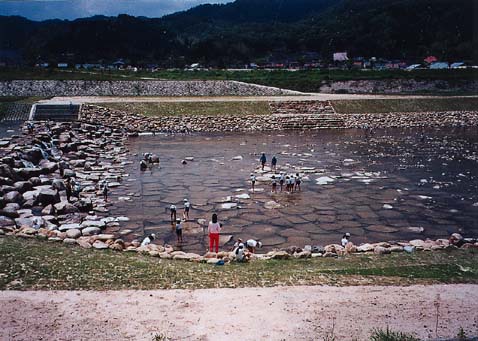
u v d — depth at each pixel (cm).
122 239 2292
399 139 5575
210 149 4778
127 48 12719
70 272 1586
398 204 2948
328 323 1245
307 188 3294
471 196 3130
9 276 1508
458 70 9212
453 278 1647
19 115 5794
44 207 2681
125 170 3775
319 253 2053
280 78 9544
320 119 6656
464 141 5447
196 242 2286
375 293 1475
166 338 1152
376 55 11194
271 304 1373
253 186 3288
